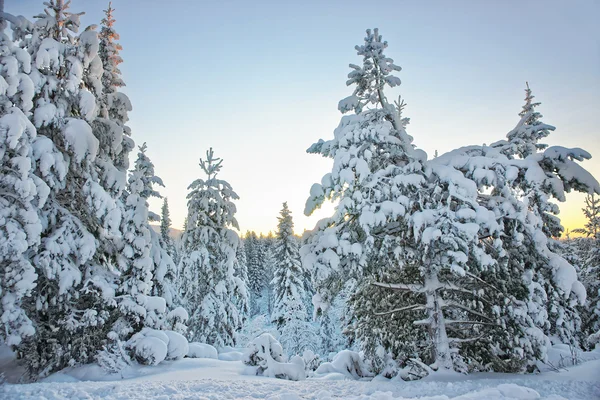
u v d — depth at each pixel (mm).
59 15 13891
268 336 13922
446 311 13844
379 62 13516
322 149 14242
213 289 21828
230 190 23188
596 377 9453
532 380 9430
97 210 13008
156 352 13797
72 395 7078
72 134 12453
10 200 10961
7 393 6996
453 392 8180
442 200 11602
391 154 13031
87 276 13383
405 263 12688
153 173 22891
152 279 18312
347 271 12586
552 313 14328
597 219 31531
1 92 10414
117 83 18438
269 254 67812
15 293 10453
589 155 10938
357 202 11688
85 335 13414
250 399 7129
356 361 15992
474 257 11109
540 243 10992
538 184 10867
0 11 12719
